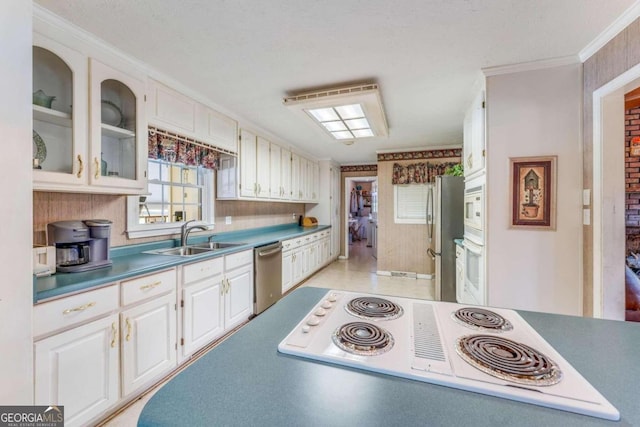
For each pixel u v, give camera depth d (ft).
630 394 1.87
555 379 2.00
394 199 16.71
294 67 6.70
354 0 4.51
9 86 3.04
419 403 1.80
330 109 8.39
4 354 3.01
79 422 4.61
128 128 6.39
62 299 4.39
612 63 5.35
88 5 4.62
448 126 11.57
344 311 3.33
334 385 1.98
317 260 16.66
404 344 2.51
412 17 4.92
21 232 3.13
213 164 9.62
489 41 5.65
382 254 16.84
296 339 2.61
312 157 18.03
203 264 7.39
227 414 1.70
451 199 11.05
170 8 4.70
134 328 5.55
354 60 6.38
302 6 4.65
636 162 9.05
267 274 10.44
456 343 2.53
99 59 5.62
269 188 12.49
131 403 5.59
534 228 6.60
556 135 6.44
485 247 6.97
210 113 8.88
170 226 8.62
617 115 5.65
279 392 1.90
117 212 7.11
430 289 13.91
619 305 5.65
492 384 1.94
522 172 6.68
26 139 3.16
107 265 5.84
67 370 4.45
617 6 4.62
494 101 6.83
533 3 4.57
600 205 5.75
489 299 6.94
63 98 5.20
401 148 15.81
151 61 6.40
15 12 3.09
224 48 5.90
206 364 2.24
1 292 2.99
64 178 5.03
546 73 6.49
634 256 8.76
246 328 2.93
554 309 6.52
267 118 10.50
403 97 8.52
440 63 6.52
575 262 6.37
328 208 19.21
